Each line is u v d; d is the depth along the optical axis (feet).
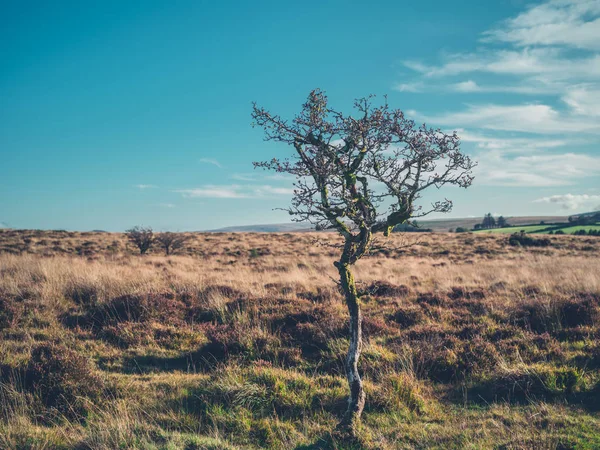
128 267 59.62
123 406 19.20
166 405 19.70
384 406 19.83
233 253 102.53
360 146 17.03
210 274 55.16
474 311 35.37
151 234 99.81
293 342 28.63
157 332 30.32
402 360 24.80
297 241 130.00
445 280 52.44
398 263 80.84
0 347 26.16
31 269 48.24
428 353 25.16
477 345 25.99
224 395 20.12
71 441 16.55
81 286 39.70
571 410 19.08
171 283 44.98
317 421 18.74
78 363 21.68
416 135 16.21
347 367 17.84
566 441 15.99
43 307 34.81
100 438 16.37
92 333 30.48
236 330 29.14
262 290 41.70
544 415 18.62
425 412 19.61
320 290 43.91
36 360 22.47
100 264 58.70
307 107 16.83
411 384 21.36
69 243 108.88
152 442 16.30
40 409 19.22
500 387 21.66
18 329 30.30
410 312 33.78
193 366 25.82
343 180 17.06
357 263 77.20
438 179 16.37
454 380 23.44
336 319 31.17
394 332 30.66
